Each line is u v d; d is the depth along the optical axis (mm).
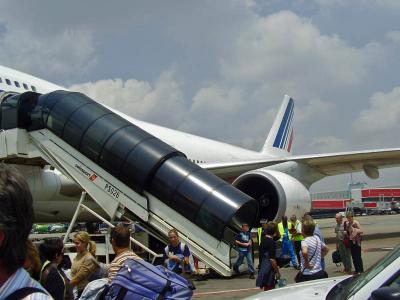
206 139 21234
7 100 9039
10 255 1191
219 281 9453
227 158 20766
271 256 6352
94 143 8359
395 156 14695
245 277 10016
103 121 8586
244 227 9523
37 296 1153
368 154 14203
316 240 5805
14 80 12188
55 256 3982
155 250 12641
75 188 11195
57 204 11516
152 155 8109
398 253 2543
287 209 11828
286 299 2857
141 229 8961
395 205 78938
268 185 12805
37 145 8922
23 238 1213
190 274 9617
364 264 10914
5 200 1181
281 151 27844
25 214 1216
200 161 18422
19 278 1200
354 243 9367
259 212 12812
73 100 8898
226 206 7676
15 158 9602
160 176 8047
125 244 4016
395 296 1925
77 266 4738
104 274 5184
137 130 8656
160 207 8031
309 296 2834
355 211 77750
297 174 14617
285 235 10461
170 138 17250
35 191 10578
